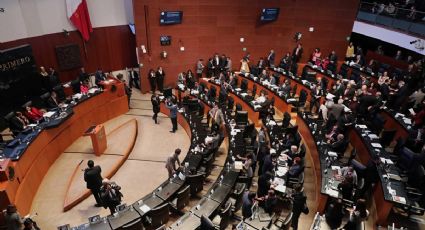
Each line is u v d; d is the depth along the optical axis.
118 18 18.66
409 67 16.31
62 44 16.58
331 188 8.95
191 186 9.55
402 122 12.10
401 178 9.23
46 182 11.30
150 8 17.59
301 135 13.55
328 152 10.63
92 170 9.38
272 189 8.45
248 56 19.56
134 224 7.47
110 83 15.92
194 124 14.00
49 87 15.20
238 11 19.06
